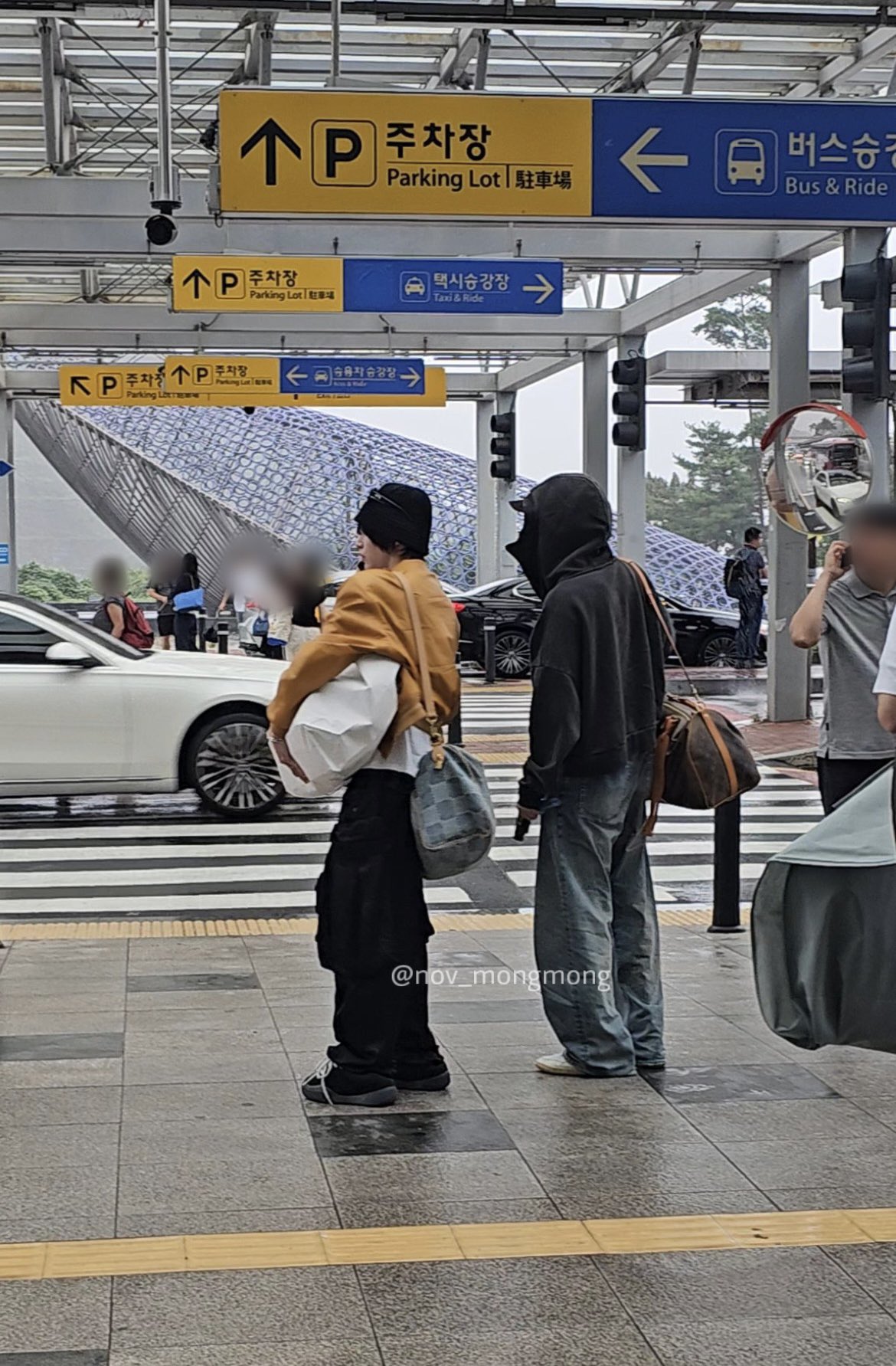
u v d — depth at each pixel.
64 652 13.17
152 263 21.91
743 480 95.38
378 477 66.12
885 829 4.50
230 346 30.14
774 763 17.39
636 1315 3.92
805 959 4.53
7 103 20.61
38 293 34.38
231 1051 6.35
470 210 12.36
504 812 14.32
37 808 14.54
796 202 12.59
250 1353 3.70
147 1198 4.70
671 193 12.49
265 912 9.98
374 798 5.54
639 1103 5.67
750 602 31.44
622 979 6.13
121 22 17.62
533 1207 4.64
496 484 39.38
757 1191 4.78
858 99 12.63
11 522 37.84
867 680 6.70
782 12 14.47
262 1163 5.01
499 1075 6.03
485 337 30.19
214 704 13.46
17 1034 6.62
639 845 6.05
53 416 72.00
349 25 17.33
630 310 27.62
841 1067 6.16
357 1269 4.17
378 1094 5.60
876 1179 4.89
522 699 25.27
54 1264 4.19
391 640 5.38
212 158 21.97
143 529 77.94
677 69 19.56
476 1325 3.85
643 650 5.85
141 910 10.02
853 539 6.65
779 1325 3.86
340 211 12.27
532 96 12.34
